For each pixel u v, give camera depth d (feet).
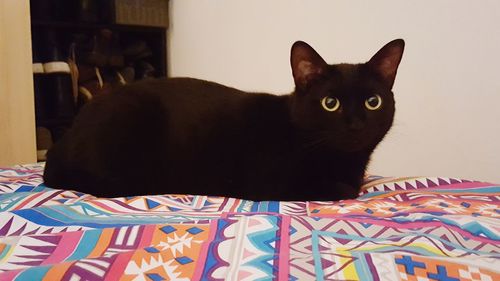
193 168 3.45
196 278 1.68
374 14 5.01
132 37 8.09
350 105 3.26
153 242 2.05
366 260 1.79
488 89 4.20
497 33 4.07
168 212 2.74
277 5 5.96
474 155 4.37
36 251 1.97
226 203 3.06
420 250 1.96
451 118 4.52
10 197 3.11
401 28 4.82
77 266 1.64
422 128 4.79
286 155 3.39
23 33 6.19
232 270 1.73
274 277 1.67
